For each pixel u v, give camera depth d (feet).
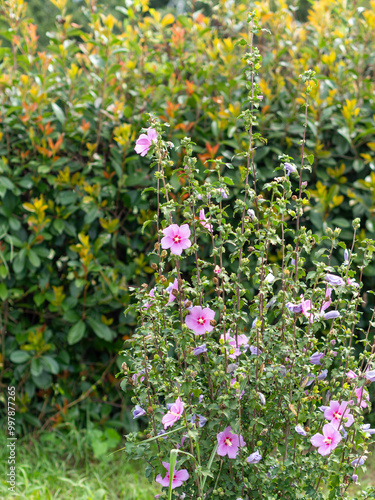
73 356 11.98
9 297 11.62
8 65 12.21
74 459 11.01
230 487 6.21
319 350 6.66
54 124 11.93
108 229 11.39
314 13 12.50
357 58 11.90
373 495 6.40
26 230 12.01
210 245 11.39
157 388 6.43
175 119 11.75
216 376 6.26
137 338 6.42
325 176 11.59
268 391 6.44
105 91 11.62
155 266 6.58
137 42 12.62
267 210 6.28
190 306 6.33
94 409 11.76
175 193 11.44
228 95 11.69
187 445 6.26
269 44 12.46
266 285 6.28
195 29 12.22
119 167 11.22
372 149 11.77
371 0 11.94
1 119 11.49
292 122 11.75
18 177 11.61
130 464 10.69
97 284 11.85
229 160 11.50
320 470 6.28
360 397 6.28
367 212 11.35
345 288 6.45
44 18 40.40
